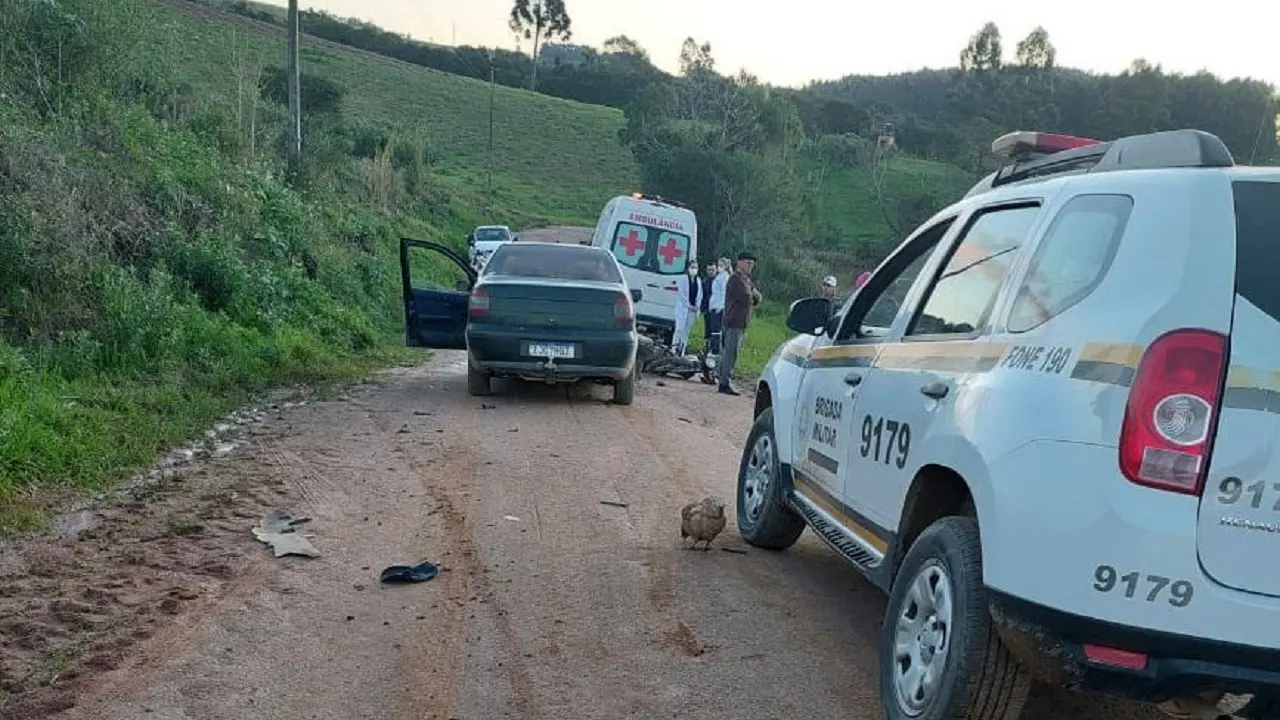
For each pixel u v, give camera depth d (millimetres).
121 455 6973
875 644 4672
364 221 25156
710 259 50625
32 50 13156
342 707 3877
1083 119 77812
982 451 3250
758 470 6184
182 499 6371
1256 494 2791
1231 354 2826
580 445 8797
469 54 108625
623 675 4238
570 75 108000
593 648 4500
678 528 6445
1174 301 2904
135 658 4152
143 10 16844
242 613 4684
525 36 110438
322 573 5281
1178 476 2805
